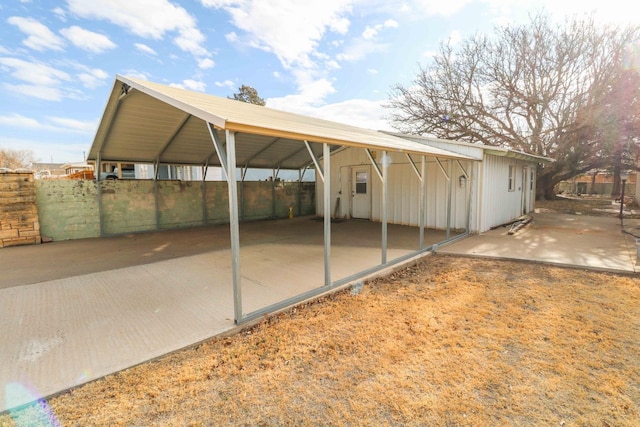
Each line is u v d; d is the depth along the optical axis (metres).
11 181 6.66
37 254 5.98
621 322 2.98
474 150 7.45
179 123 6.76
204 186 9.88
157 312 3.25
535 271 4.65
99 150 7.41
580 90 14.64
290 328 2.96
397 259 5.18
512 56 15.59
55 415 1.86
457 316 3.18
